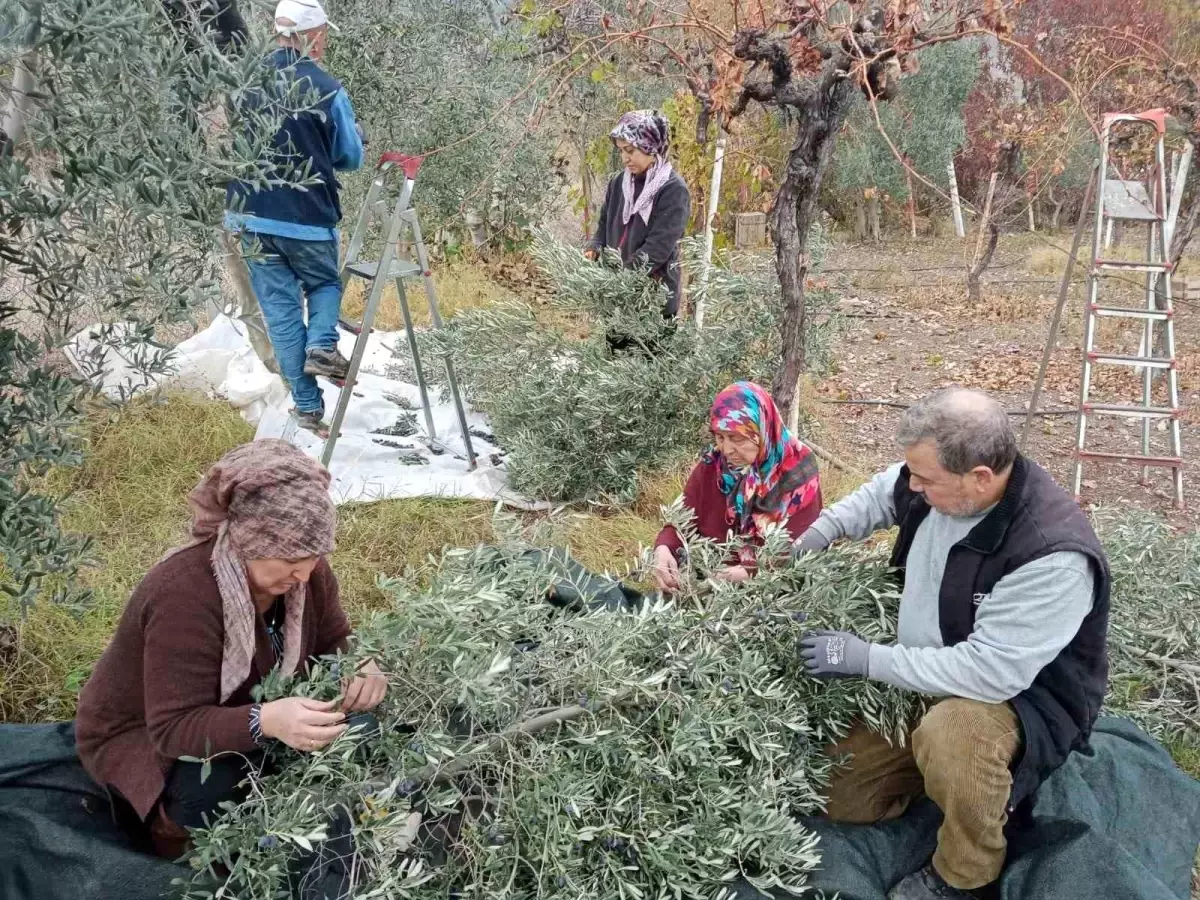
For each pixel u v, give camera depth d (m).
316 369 4.40
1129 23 8.66
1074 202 13.83
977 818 2.42
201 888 2.25
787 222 4.37
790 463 3.46
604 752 2.43
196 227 2.26
